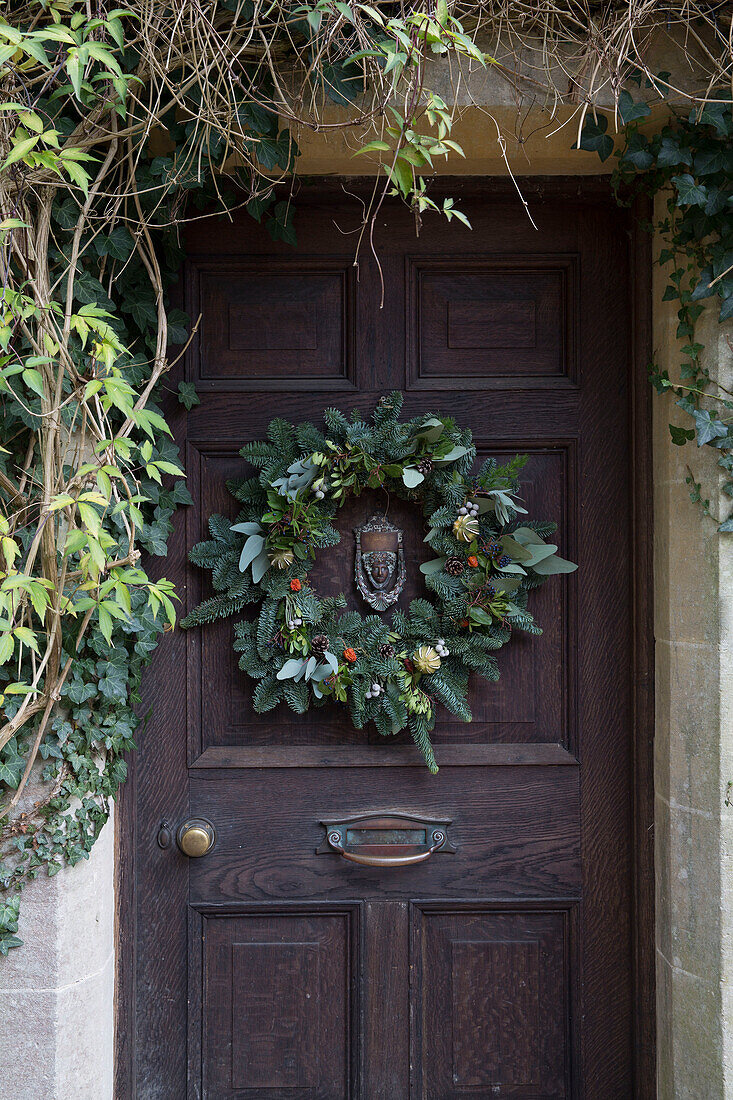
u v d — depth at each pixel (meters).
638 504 1.68
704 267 1.47
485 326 1.73
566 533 1.72
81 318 1.24
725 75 1.36
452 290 1.73
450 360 1.72
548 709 1.71
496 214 1.72
